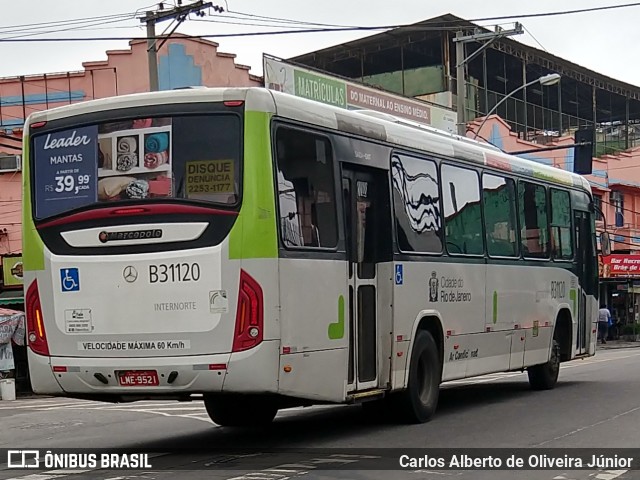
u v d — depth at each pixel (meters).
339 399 9.49
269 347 8.46
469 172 12.76
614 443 9.64
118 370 8.82
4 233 31.88
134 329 8.77
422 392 11.45
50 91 30.95
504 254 13.63
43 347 9.22
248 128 8.63
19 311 23.05
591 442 9.73
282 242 8.71
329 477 7.81
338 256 9.56
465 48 41.44
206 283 8.55
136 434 11.90
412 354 11.07
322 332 9.23
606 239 17.33
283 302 8.65
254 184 8.55
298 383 8.84
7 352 22.30
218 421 11.79
